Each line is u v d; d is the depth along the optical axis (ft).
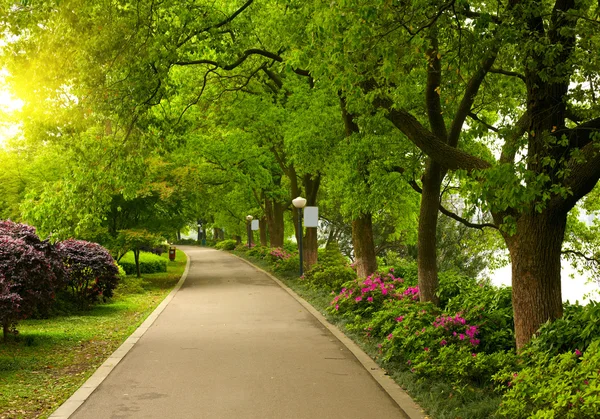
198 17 38.19
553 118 23.66
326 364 28.14
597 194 61.67
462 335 27.50
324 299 52.90
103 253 52.60
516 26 23.61
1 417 19.89
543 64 22.81
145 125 33.91
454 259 138.51
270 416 20.01
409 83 29.78
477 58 26.55
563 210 23.89
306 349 31.96
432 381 23.47
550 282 24.39
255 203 123.54
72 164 33.37
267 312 47.80
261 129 78.43
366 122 42.04
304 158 60.90
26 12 30.73
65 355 31.22
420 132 28.63
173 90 36.68
